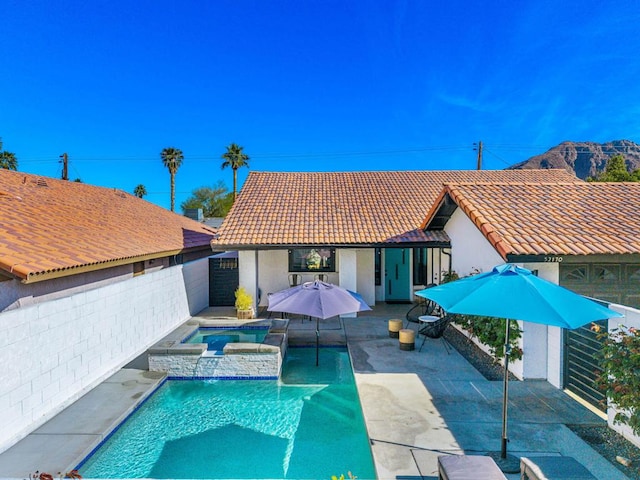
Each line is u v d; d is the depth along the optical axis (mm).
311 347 13078
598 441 6703
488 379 9531
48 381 7984
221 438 7652
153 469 6645
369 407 8008
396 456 6266
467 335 12859
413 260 19406
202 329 14562
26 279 8250
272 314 16734
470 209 11086
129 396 8797
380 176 23422
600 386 7133
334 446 7340
